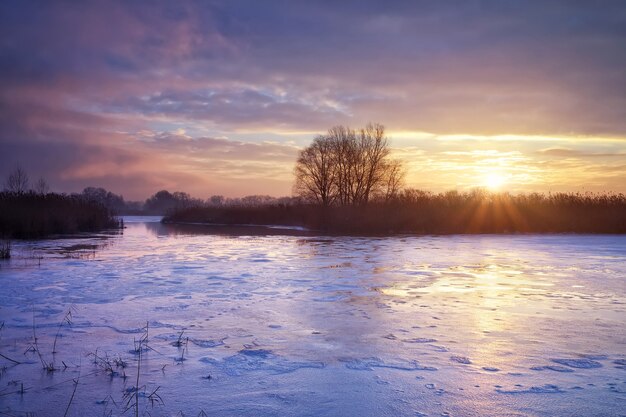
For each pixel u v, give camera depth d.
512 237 33.31
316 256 20.97
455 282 14.05
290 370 6.73
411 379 6.38
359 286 13.34
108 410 5.47
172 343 7.98
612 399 5.72
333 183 53.31
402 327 8.97
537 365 6.89
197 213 70.31
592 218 39.06
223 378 6.44
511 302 11.19
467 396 5.82
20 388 6.11
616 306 10.76
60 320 9.51
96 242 28.30
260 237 33.91
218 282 13.95
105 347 7.77
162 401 5.71
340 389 6.07
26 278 14.55
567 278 14.84
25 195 36.69
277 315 9.93
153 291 12.53
